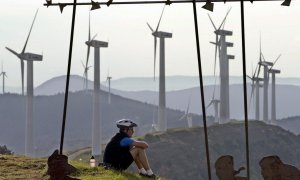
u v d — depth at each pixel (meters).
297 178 12.99
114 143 22.59
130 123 22.67
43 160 30.03
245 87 14.34
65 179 14.72
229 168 13.70
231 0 14.34
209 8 14.48
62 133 15.82
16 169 26.58
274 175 13.08
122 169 22.61
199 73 14.53
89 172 22.23
